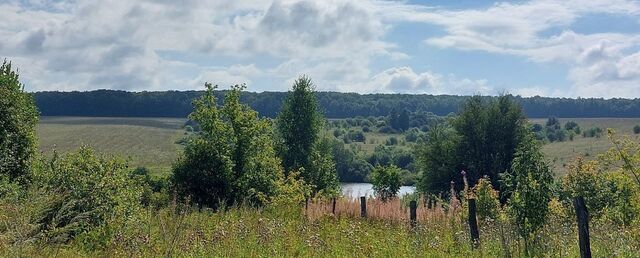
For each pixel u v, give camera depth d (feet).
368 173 372.17
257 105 450.30
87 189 50.78
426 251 44.24
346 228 53.98
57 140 376.68
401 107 640.58
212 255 40.01
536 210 41.81
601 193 50.65
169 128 461.78
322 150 205.77
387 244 45.96
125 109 511.81
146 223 52.85
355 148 449.06
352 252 43.39
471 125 179.93
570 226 46.57
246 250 42.01
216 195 111.55
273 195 115.85
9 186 52.70
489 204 60.85
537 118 504.02
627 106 490.90
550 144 364.79
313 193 174.09
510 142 176.14
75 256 40.16
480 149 177.78
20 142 78.02
